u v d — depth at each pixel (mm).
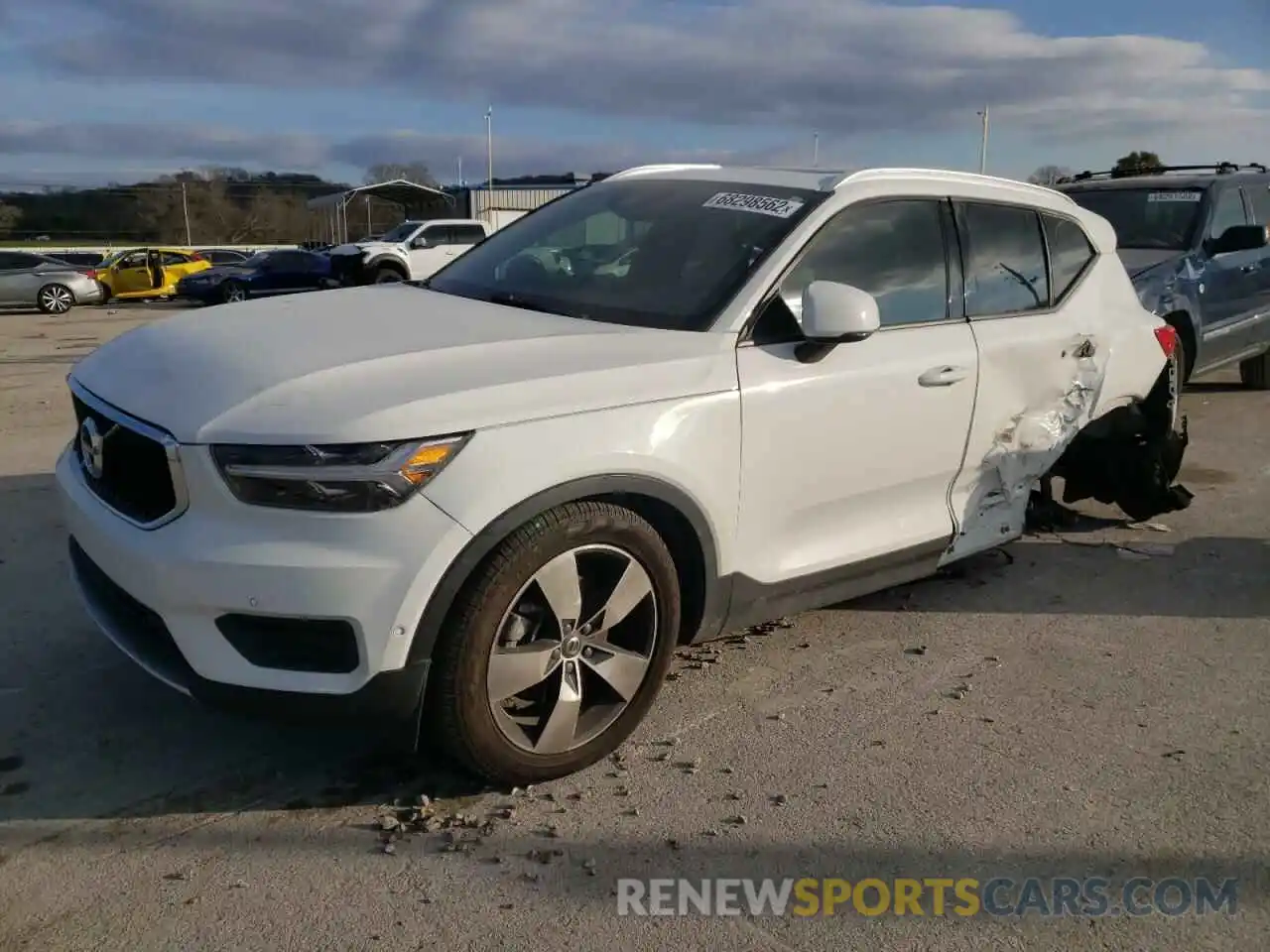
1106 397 5008
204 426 2830
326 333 3416
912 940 2689
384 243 26422
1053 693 4008
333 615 2789
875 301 3867
